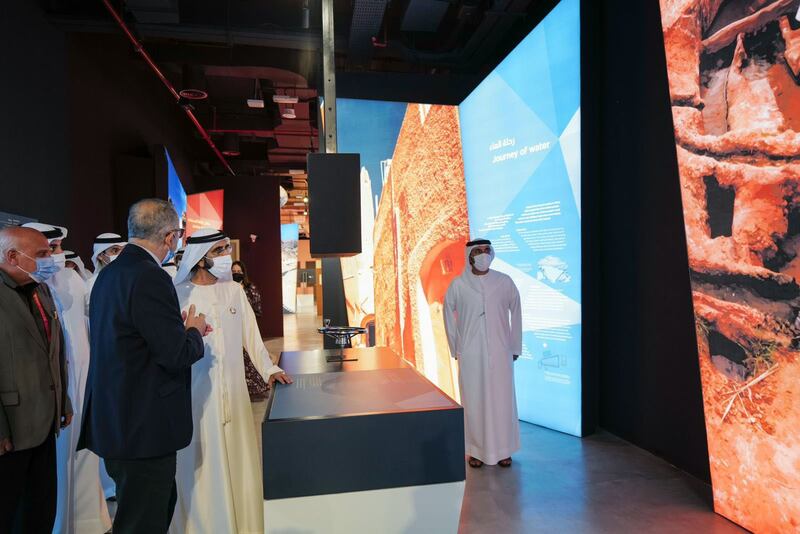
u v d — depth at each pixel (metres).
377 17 5.50
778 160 2.19
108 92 6.28
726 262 2.46
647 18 3.44
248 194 11.59
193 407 2.18
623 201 3.76
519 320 3.51
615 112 3.82
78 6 5.05
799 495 2.16
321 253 2.38
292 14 6.36
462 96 5.66
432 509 1.69
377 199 5.57
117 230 6.45
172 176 7.76
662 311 3.37
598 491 2.93
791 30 2.12
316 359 2.56
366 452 1.63
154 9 5.38
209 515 2.16
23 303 1.93
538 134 4.11
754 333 2.34
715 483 2.61
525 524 2.55
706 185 2.54
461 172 5.23
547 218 4.04
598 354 4.09
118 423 1.66
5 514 1.83
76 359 2.71
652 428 3.49
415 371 2.24
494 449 3.27
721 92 2.44
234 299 2.36
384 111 5.55
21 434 1.85
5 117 4.05
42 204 4.65
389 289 5.59
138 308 1.66
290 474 1.60
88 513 2.54
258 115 10.27
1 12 4.01
